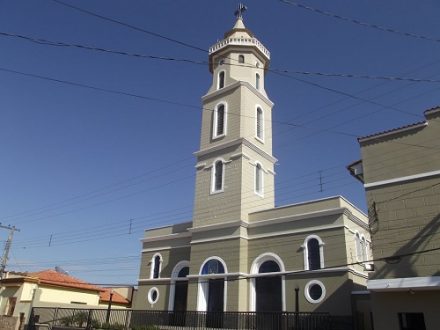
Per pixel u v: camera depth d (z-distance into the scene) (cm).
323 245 2634
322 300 2514
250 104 3562
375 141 2120
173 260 3484
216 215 3206
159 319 2981
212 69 3972
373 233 1975
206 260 3094
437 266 1766
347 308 2402
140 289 3588
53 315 3259
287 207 2923
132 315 3061
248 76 3709
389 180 2014
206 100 3794
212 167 3416
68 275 4341
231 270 2920
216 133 3559
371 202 2031
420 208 1892
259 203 3288
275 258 2827
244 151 3297
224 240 3052
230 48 3806
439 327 1683
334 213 2655
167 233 3656
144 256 3722
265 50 3938
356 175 2288
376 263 1919
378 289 1825
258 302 2814
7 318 3462
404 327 1786
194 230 3247
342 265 2397
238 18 4100
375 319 1838
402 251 1870
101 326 2817
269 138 3684
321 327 2300
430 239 1820
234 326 2681
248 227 3056
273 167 3616
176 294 3341
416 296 1770
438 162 1912
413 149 1995
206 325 2803
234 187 3192
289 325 2462
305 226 2766
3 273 4375
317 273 2598
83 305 3806
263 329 2544
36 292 3519
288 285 2697
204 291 3028
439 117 1972
